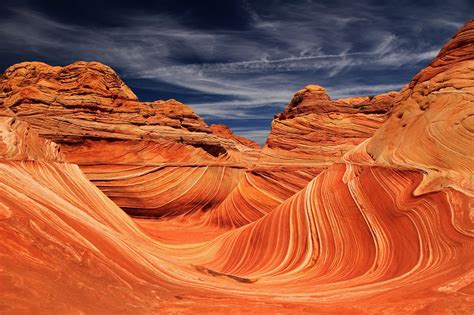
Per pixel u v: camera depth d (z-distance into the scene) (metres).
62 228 7.93
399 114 16.25
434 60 15.80
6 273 5.23
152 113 32.88
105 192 27.14
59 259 6.47
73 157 27.14
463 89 13.29
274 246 14.20
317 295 8.54
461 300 6.37
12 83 30.38
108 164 27.59
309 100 33.41
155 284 8.20
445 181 11.34
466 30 14.75
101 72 31.25
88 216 11.20
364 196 13.45
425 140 13.29
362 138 30.33
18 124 13.86
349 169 15.77
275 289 9.69
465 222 9.55
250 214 27.06
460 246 8.95
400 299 7.07
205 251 16.77
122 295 6.63
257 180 28.66
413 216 11.12
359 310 6.71
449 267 8.34
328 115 32.16
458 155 11.82
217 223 27.94
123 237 11.74
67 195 12.27
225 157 35.69
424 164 12.65
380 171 13.95
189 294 7.86
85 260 7.09
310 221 13.98
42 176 11.88
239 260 14.56
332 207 13.94
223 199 31.67
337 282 10.23
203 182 30.95
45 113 27.53
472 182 10.79
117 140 28.77
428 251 9.77
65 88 29.59
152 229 23.64
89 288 6.23
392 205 12.24
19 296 4.97
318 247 12.87
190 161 31.30
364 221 12.55
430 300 6.64
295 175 28.30
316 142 30.42
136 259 9.52
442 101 13.71
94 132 28.11
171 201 29.12
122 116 30.44
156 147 30.23
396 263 10.30
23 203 7.94
